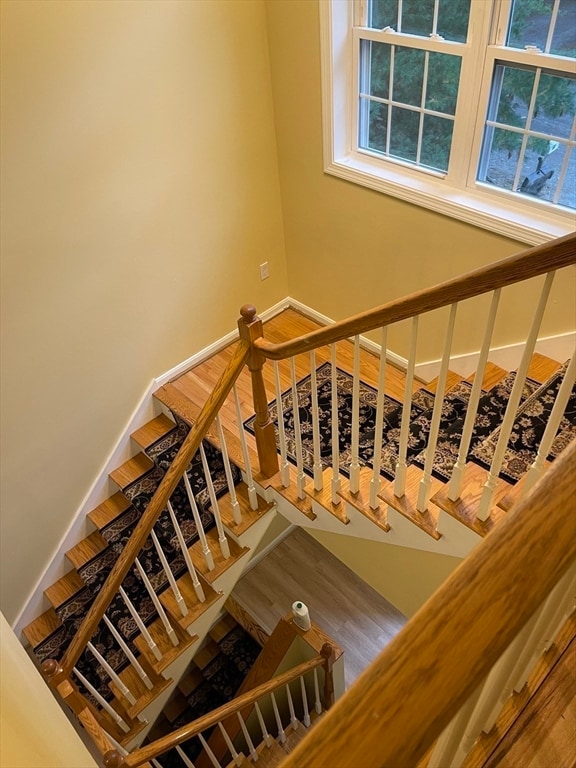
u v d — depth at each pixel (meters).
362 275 3.64
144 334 3.49
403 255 3.34
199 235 3.47
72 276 3.01
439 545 2.13
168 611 3.15
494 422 2.52
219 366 3.88
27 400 3.10
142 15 2.71
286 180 3.67
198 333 3.81
